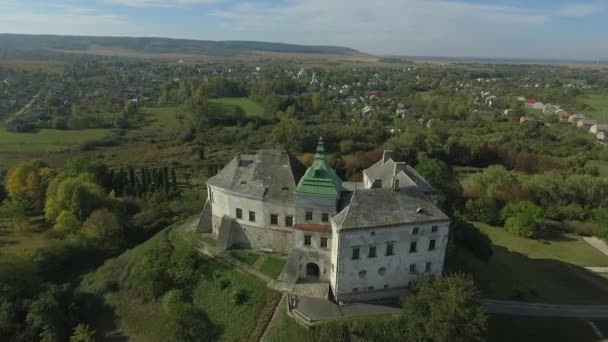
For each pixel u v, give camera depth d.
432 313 60.53
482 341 64.94
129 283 80.19
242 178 84.06
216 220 89.44
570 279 92.44
